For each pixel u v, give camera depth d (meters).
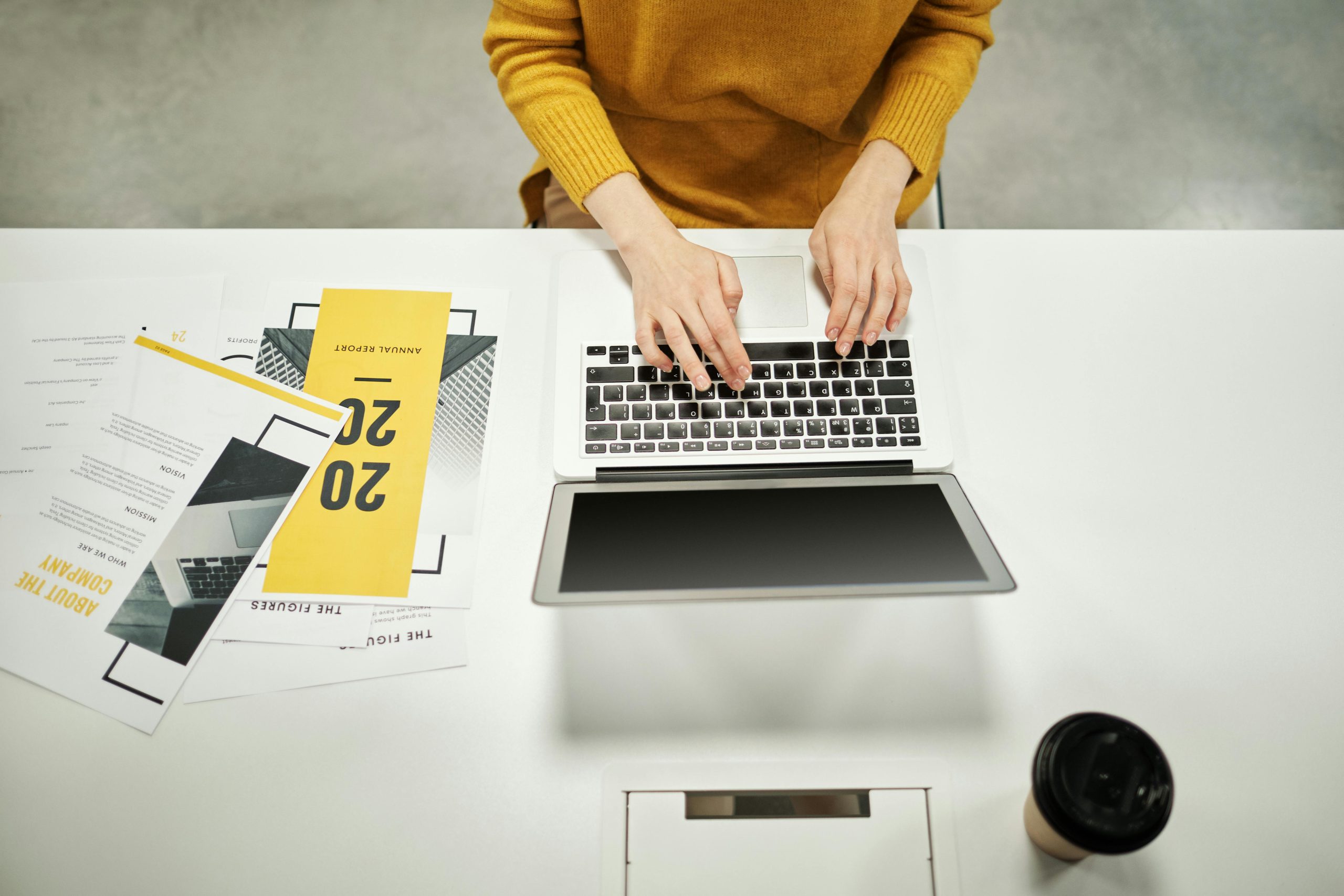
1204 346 0.75
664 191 0.95
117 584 0.63
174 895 0.55
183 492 0.67
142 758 0.58
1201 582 0.65
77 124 1.68
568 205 1.02
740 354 0.67
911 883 0.56
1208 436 0.71
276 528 0.66
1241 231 0.81
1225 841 0.57
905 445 0.68
